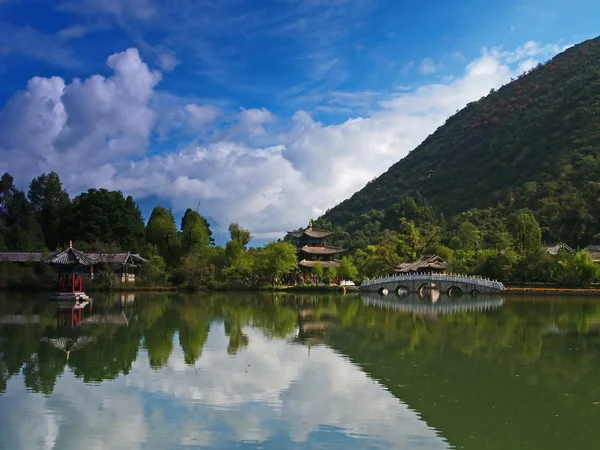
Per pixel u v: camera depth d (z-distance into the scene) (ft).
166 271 353.51
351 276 393.29
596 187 497.46
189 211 436.35
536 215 532.73
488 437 65.16
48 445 61.82
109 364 102.63
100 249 326.65
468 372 97.50
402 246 422.00
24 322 165.48
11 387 85.51
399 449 61.21
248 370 98.02
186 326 158.20
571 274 323.16
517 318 184.96
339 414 73.26
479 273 369.50
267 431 66.64
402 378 92.63
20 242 344.90
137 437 64.34
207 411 74.02
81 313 192.03
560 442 63.82
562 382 90.27
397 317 188.03
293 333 145.18
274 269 337.72
